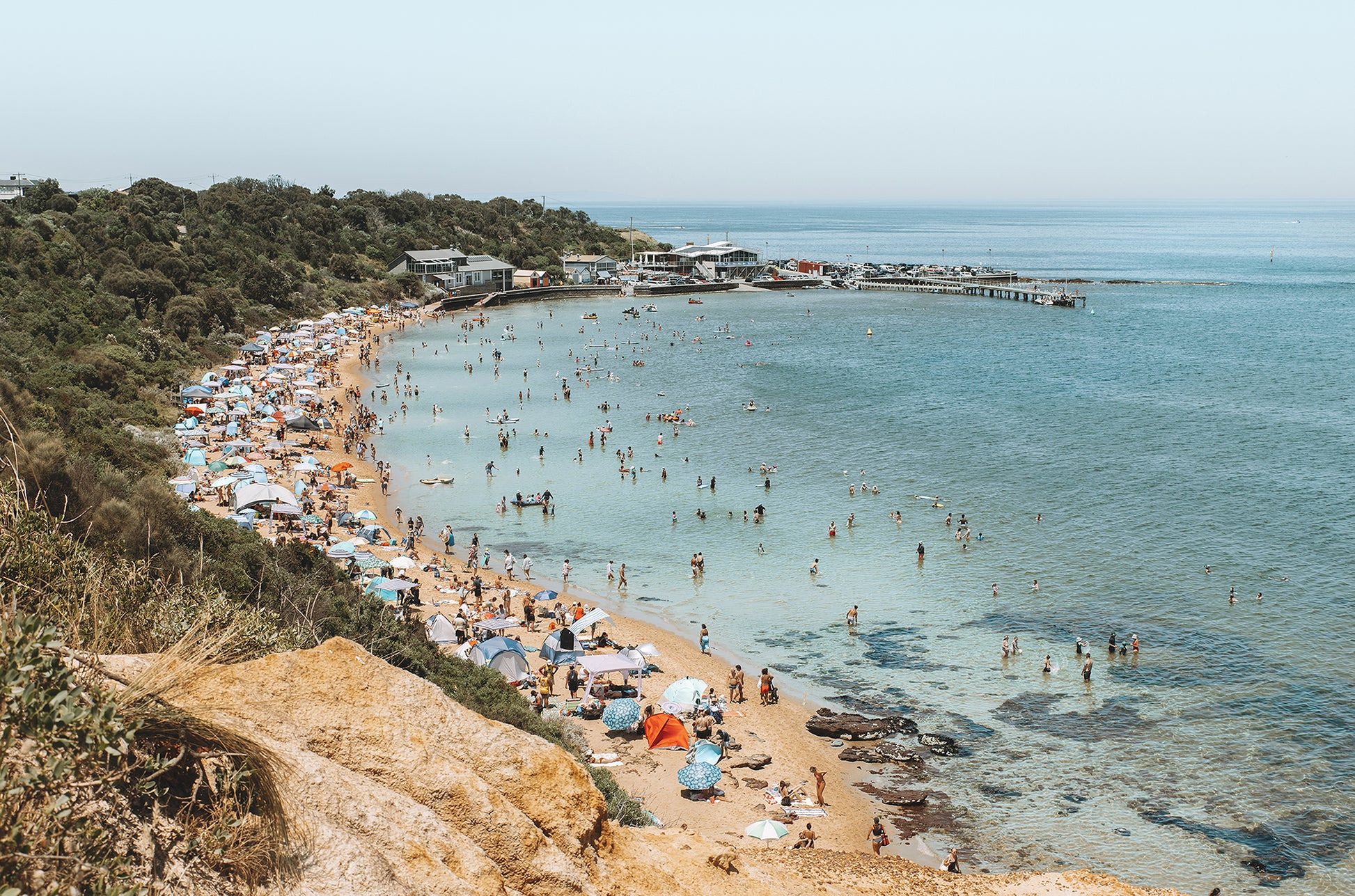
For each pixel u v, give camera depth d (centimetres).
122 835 570
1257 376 11656
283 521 5441
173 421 7700
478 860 822
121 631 945
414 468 7581
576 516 6450
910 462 7731
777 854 1608
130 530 2127
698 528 6200
